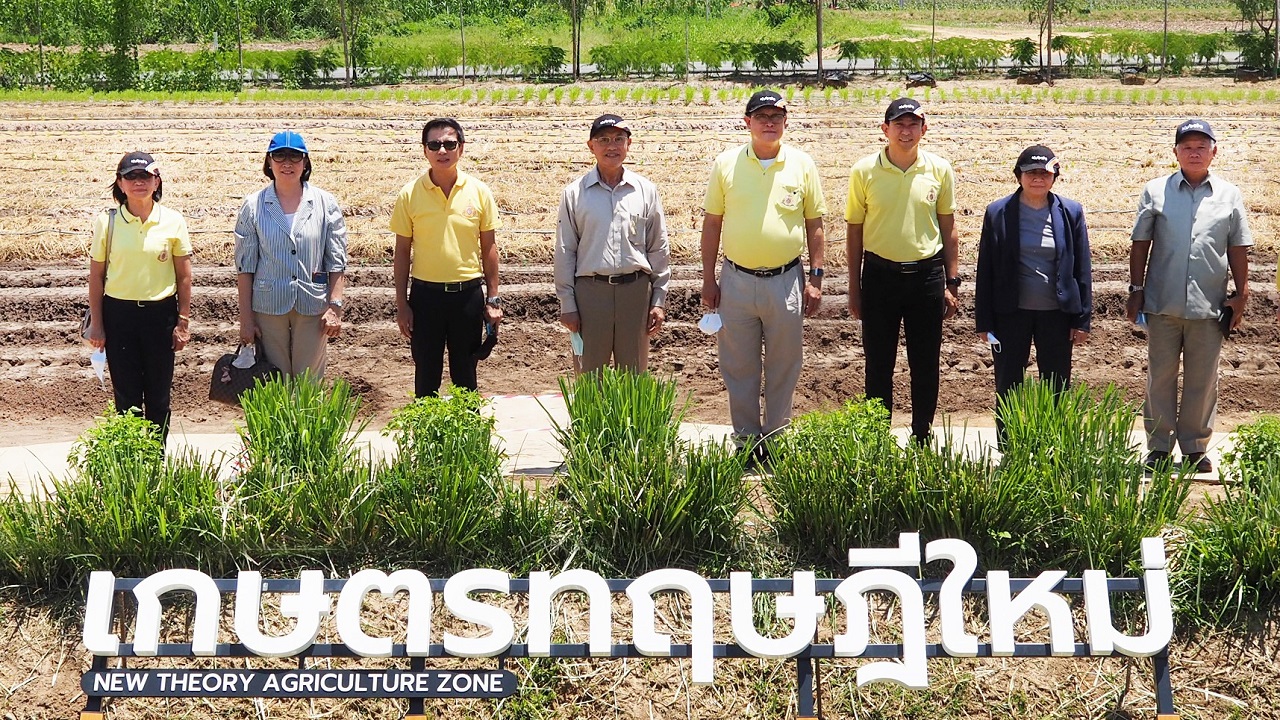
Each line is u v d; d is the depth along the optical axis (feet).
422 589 15.87
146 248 22.16
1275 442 18.79
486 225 23.44
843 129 70.49
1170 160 60.44
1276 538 17.31
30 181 54.85
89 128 70.79
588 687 16.71
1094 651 15.84
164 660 16.97
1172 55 104.58
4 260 42.73
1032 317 22.94
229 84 106.93
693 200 50.78
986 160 60.03
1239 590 17.43
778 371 22.81
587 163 58.85
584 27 150.30
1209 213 23.22
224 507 17.89
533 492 19.99
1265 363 34.73
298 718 16.61
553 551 18.19
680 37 135.13
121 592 16.62
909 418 32.09
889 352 23.04
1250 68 105.29
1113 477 18.26
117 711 16.55
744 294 22.26
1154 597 15.96
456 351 23.72
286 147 21.81
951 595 16.01
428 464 18.35
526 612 17.61
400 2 160.25
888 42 107.45
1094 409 18.90
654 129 70.74
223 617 17.33
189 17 148.25
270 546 17.90
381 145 65.10
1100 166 59.21
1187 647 17.26
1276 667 17.02
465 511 17.98
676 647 15.96
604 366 21.29
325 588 16.16
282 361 22.66
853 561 16.28
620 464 18.28
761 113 21.57
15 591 17.70
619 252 22.54
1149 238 23.75
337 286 22.75
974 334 36.88
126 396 22.62
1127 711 16.53
